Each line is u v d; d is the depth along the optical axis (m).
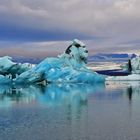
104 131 32.28
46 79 130.50
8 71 129.00
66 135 30.86
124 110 47.78
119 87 108.50
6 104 58.72
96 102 60.88
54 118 41.19
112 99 66.56
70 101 63.59
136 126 34.59
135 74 163.62
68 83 129.50
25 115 44.34
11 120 40.12
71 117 41.75
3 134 31.67
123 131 32.16
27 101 64.06
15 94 82.81
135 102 59.69
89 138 29.58
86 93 83.94
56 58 139.00
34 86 119.69
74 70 133.88
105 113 44.88
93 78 129.50
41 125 36.22
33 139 29.62
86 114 44.22
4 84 122.25
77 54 139.25
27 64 135.62
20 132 32.50
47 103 60.03
